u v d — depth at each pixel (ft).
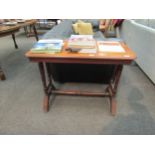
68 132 4.40
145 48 6.56
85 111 5.12
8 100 5.64
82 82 6.68
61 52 4.03
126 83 6.59
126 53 3.97
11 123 4.67
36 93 6.01
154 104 5.38
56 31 6.56
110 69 5.97
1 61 8.95
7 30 7.11
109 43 4.72
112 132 4.39
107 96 5.44
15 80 6.94
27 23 9.27
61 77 6.47
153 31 5.70
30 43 12.41
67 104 5.43
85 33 8.80
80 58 3.84
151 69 6.07
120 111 5.08
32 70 7.87
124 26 9.75
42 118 4.85
